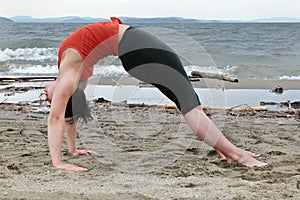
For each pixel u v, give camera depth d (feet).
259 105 30.48
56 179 11.81
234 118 24.70
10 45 77.41
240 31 136.77
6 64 62.80
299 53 78.38
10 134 19.35
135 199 9.90
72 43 12.99
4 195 10.00
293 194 10.37
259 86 40.83
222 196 10.18
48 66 61.00
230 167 13.66
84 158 14.38
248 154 14.82
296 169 13.37
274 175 12.59
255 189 10.88
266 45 93.97
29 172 12.73
